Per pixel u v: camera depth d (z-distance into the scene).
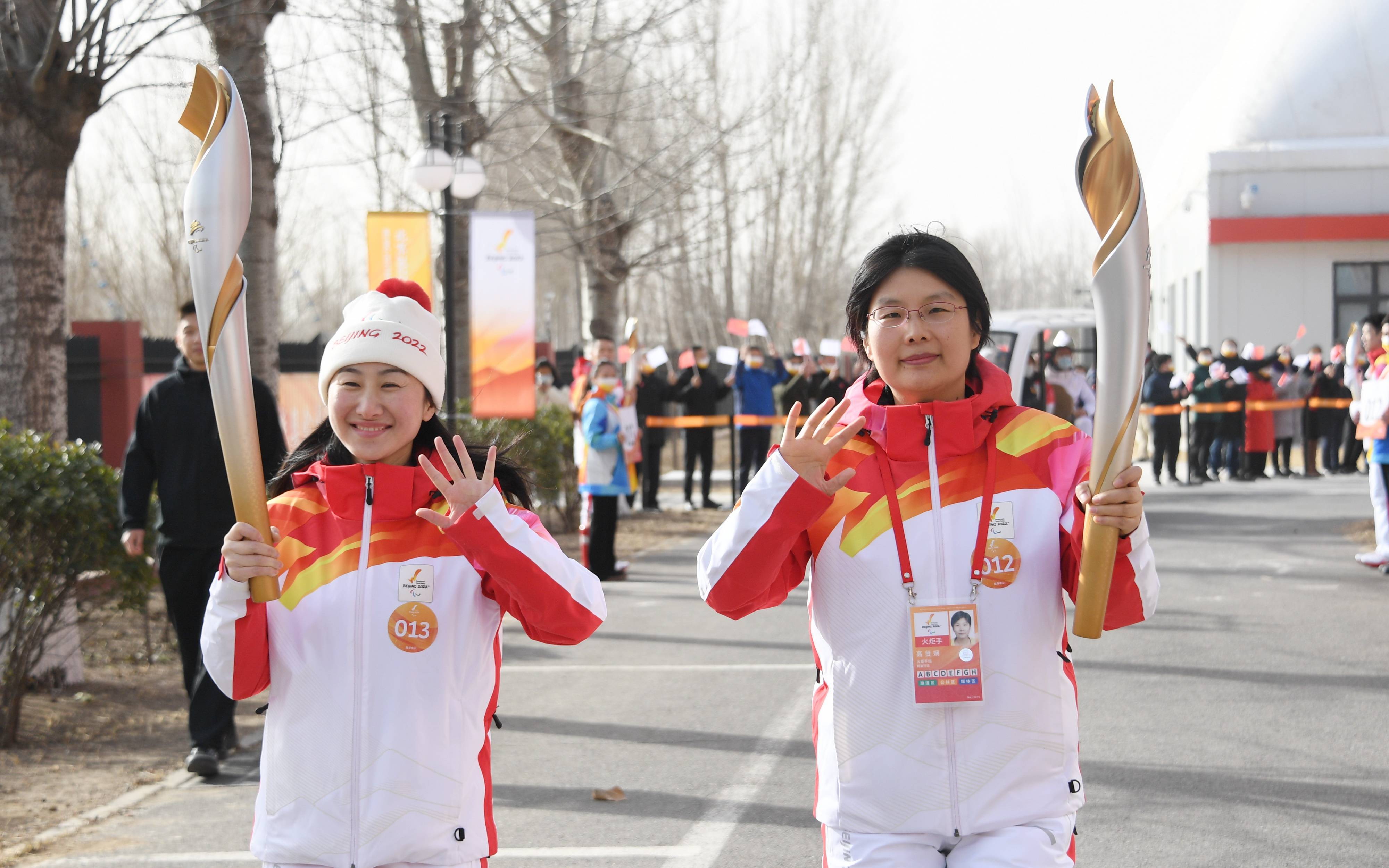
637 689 7.06
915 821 2.43
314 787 2.45
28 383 7.27
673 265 25.14
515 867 4.41
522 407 11.26
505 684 7.25
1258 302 25.88
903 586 2.46
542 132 16.62
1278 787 5.04
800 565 2.67
